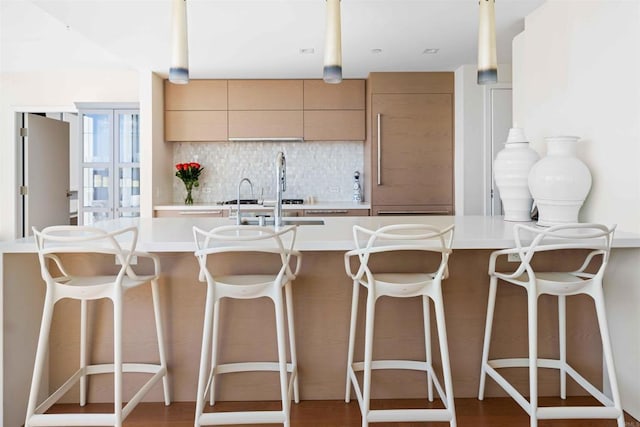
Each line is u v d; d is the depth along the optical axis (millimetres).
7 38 3939
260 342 2264
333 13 2143
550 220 2400
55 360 2232
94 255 2205
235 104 4730
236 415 1781
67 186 6113
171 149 5023
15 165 5141
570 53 2586
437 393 2303
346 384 2254
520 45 3199
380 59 4113
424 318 2229
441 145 4566
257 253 2211
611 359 1831
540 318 2312
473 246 1955
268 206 4543
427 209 4582
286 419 1782
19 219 5211
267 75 4609
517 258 2215
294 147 5141
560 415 1803
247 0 2795
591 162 2428
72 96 5074
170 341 2238
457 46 3746
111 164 4648
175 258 2230
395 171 4570
